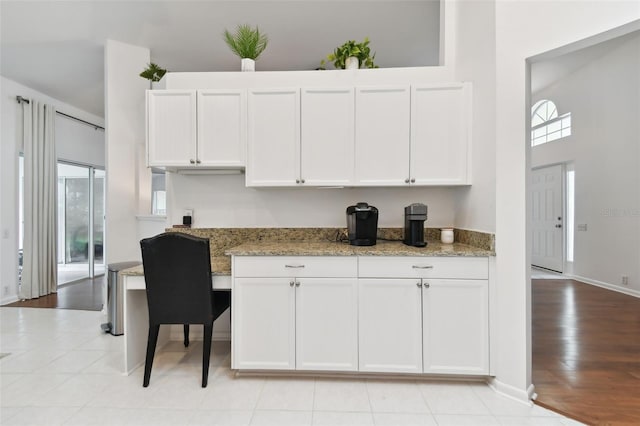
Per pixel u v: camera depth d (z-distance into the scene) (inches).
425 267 76.5
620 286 159.9
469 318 75.7
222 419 64.4
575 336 105.0
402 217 100.2
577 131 182.5
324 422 63.6
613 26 61.3
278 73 98.6
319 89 88.0
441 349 76.4
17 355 93.3
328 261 78.3
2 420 63.8
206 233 102.2
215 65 156.6
